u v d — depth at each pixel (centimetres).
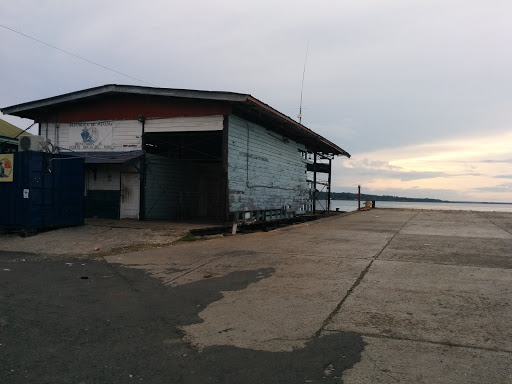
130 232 1262
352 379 364
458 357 404
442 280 694
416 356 407
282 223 2045
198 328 505
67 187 1351
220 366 399
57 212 1317
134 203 1608
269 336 472
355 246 1062
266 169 1853
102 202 1658
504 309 541
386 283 679
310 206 2559
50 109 1766
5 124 2269
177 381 370
